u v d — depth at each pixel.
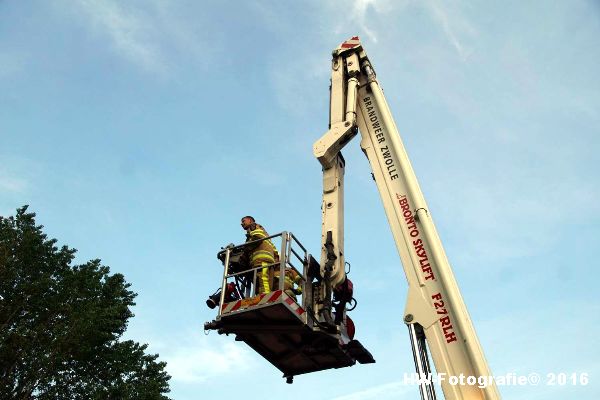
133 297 20.81
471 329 5.79
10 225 19.86
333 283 7.36
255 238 7.38
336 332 6.92
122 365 18.34
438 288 6.25
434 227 6.70
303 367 7.82
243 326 6.73
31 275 18.95
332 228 7.68
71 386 17.66
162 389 18.77
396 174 7.43
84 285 19.17
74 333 16.94
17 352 16.70
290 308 6.43
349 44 9.16
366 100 8.50
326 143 8.17
